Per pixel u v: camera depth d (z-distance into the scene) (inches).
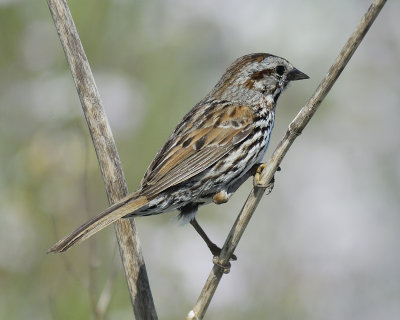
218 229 505.4
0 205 475.2
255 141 364.8
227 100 370.6
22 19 524.1
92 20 523.5
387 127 576.1
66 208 478.9
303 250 516.7
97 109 328.5
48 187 480.4
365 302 507.2
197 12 552.7
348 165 557.0
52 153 483.2
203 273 480.1
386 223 531.5
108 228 474.3
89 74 329.1
